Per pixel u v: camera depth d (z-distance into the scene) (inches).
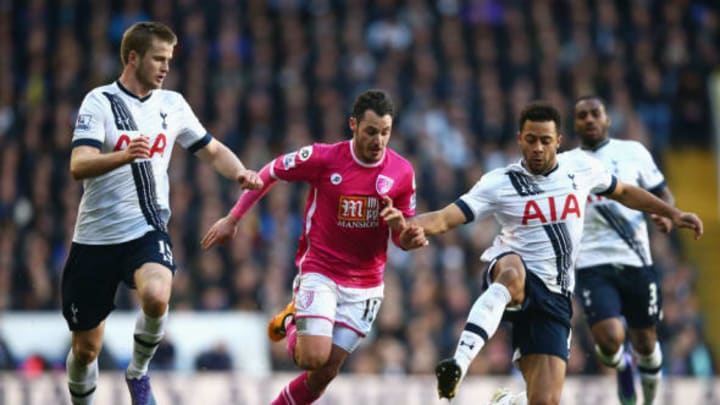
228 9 1590.8
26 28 1546.5
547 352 591.2
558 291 600.1
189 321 1103.6
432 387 976.3
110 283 586.6
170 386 954.1
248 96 1461.6
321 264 607.5
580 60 1581.0
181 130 596.7
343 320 611.2
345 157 602.9
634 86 1576.0
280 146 1413.6
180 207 1252.5
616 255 713.6
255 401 958.4
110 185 575.8
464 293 1184.8
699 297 1456.7
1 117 1422.2
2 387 932.0
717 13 1706.4
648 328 723.4
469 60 1556.3
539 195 597.6
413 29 1577.3
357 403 970.1
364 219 602.2
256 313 1120.8
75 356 600.7
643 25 1647.4
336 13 1608.0
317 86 1489.9
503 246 607.8
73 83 1454.2
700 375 1136.8
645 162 723.4
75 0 1578.5
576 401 966.4
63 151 1358.3
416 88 1482.5
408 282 1192.8
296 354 601.6
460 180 1358.3
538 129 585.9
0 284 1165.7
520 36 1582.2
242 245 1211.9
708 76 1600.6
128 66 582.9
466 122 1450.5
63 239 1234.6
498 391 663.1
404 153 1384.1
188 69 1485.0
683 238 1520.7
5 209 1280.8
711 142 1571.1
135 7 1573.6
